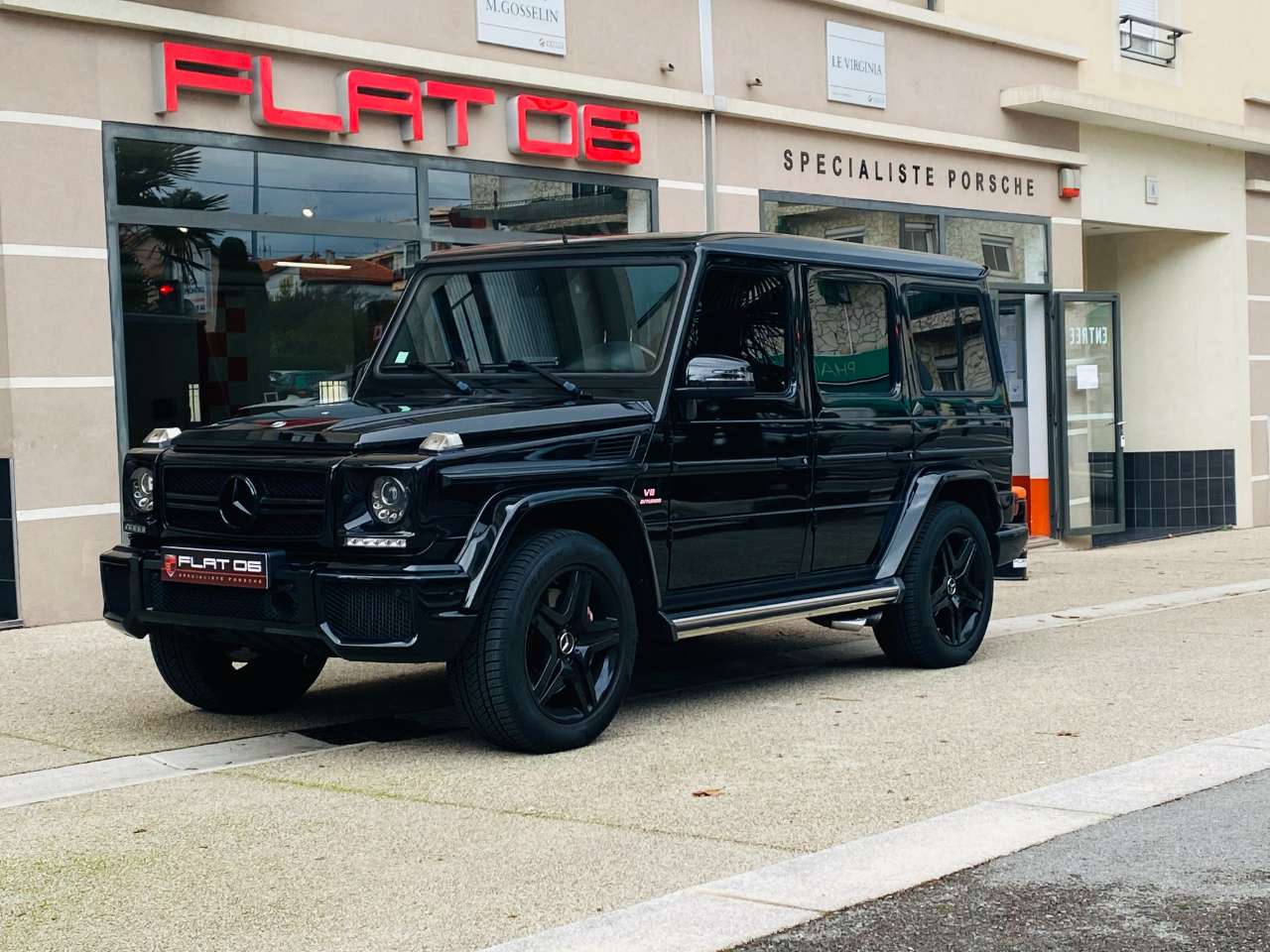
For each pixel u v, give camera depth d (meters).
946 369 7.99
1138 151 17.17
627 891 4.16
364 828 4.85
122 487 6.22
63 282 8.97
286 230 10.02
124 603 6.12
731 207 12.85
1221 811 4.86
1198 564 13.84
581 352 6.64
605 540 6.30
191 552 5.80
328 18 10.14
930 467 7.75
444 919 3.96
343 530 5.50
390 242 10.59
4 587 8.91
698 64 12.57
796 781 5.36
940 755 5.76
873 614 7.43
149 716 6.75
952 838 4.59
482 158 11.08
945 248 14.86
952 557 7.84
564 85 11.45
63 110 8.96
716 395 6.52
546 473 5.79
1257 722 6.29
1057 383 15.71
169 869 4.46
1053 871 4.25
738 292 6.73
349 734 6.36
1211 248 18.55
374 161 10.45
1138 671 7.62
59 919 4.04
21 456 8.83
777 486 6.84
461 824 4.87
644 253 6.66
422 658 5.44
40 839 4.82
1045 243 15.98
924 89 14.63
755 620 6.65
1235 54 18.84
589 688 5.97
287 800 5.23
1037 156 15.72
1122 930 3.77
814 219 13.57
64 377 8.98
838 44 13.78
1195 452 18.72
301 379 10.15
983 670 7.74
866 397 7.37
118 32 9.19
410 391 6.94
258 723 6.60
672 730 6.32
